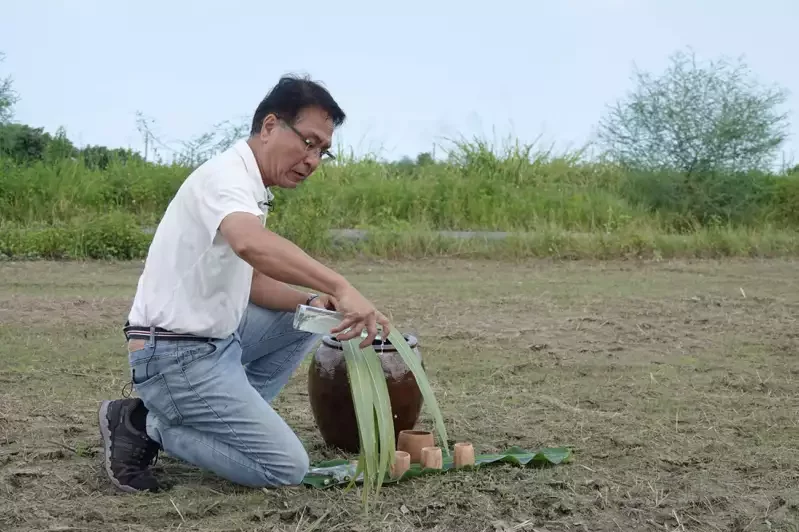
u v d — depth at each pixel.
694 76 17.31
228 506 3.63
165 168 16.20
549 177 18.08
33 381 5.75
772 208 16.78
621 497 3.80
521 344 7.26
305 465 3.77
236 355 3.80
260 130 3.68
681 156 16.81
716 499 3.78
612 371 6.38
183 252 3.63
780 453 4.48
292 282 3.45
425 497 3.71
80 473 4.00
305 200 14.48
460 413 5.21
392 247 13.34
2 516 3.48
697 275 11.73
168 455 4.33
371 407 3.53
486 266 12.58
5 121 18.19
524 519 3.52
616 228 15.43
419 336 7.54
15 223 14.09
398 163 18.62
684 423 5.04
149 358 3.67
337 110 3.71
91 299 9.03
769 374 6.27
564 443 4.63
